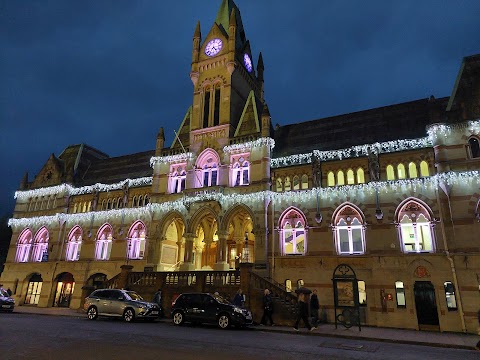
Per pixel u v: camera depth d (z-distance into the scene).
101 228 39.66
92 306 24.38
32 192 45.31
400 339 18.78
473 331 22.53
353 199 29.08
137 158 46.19
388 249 26.86
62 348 12.93
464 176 25.78
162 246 35.59
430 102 28.77
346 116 35.69
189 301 22.38
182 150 38.09
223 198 33.22
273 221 31.16
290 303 24.39
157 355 12.05
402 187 27.77
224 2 45.62
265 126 34.09
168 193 36.94
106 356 11.68
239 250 35.41
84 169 47.88
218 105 38.94
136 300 23.72
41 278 41.41
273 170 33.03
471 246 24.33
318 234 29.44
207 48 41.12
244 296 24.03
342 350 14.99
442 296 24.20
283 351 13.95
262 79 47.78
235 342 15.67
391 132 31.17
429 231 26.53
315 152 31.72
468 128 26.89
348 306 22.44
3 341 14.15
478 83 27.94
